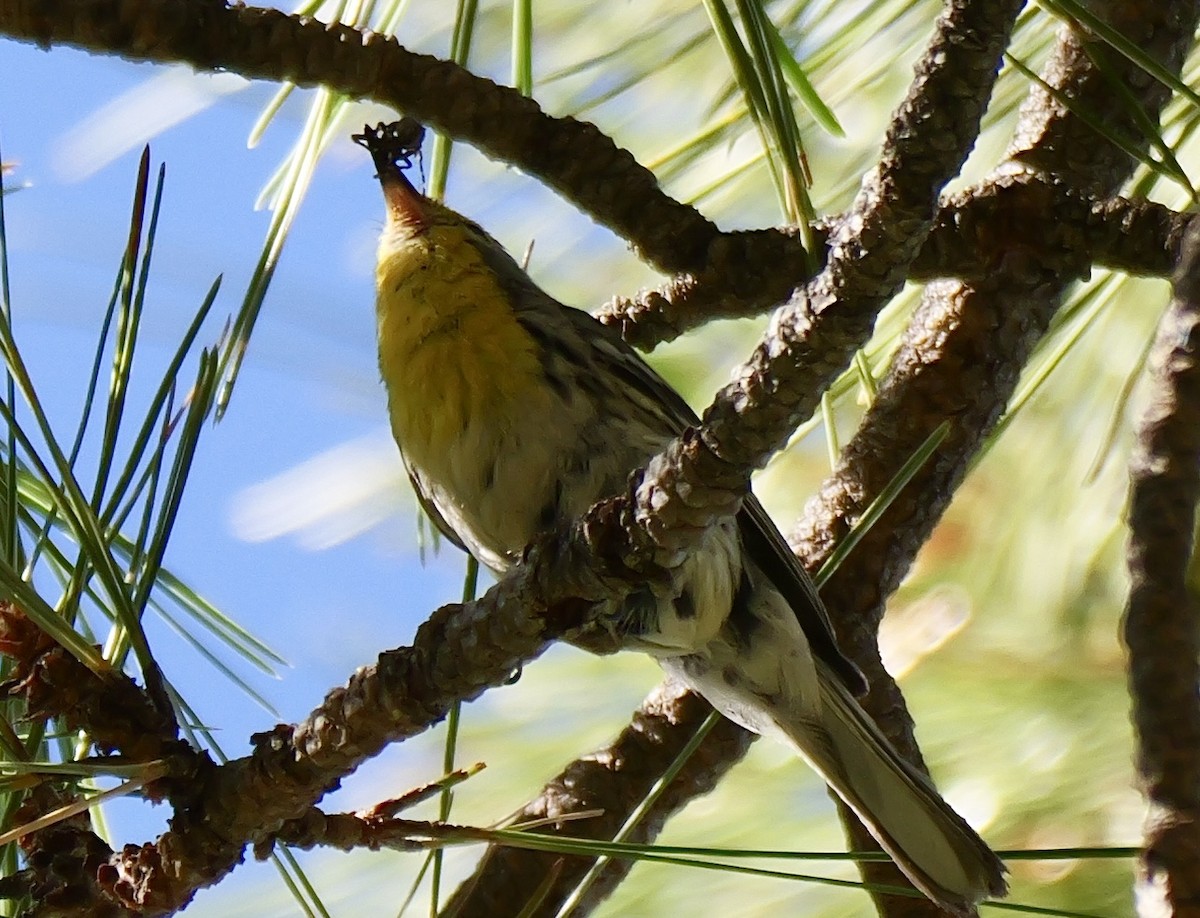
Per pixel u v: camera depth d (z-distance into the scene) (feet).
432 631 13.17
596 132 17.35
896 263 10.82
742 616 18.22
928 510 18.75
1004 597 22.62
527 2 17.12
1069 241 17.88
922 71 10.52
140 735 13.29
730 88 18.88
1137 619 12.98
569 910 13.73
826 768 18.10
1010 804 20.83
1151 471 13.42
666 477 12.16
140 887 13.44
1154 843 12.14
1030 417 22.86
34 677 13.23
